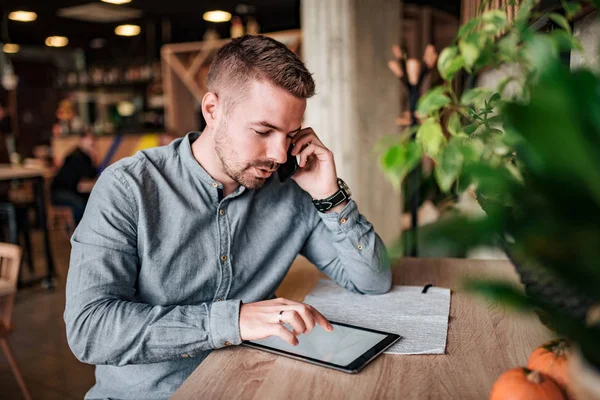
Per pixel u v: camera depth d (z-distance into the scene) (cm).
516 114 35
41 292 399
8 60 945
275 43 110
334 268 136
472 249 40
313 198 128
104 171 117
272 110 105
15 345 300
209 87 115
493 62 138
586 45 115
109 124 802
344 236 127
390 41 285
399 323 108
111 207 112
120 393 116
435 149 137
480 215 41
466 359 91
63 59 981
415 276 141
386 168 143
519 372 64
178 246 117
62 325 330
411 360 91
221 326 96
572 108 34
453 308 117
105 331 100
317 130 284
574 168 35
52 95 985
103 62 842
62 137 764
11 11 635
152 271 115
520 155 40
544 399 61
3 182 404
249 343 99
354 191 284
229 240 122
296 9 636
